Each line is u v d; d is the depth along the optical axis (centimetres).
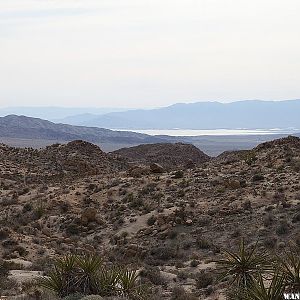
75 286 1505
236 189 3828
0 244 3011
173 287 2059
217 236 3038
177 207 3606
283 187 3609
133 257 2894
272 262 1460
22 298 1605
